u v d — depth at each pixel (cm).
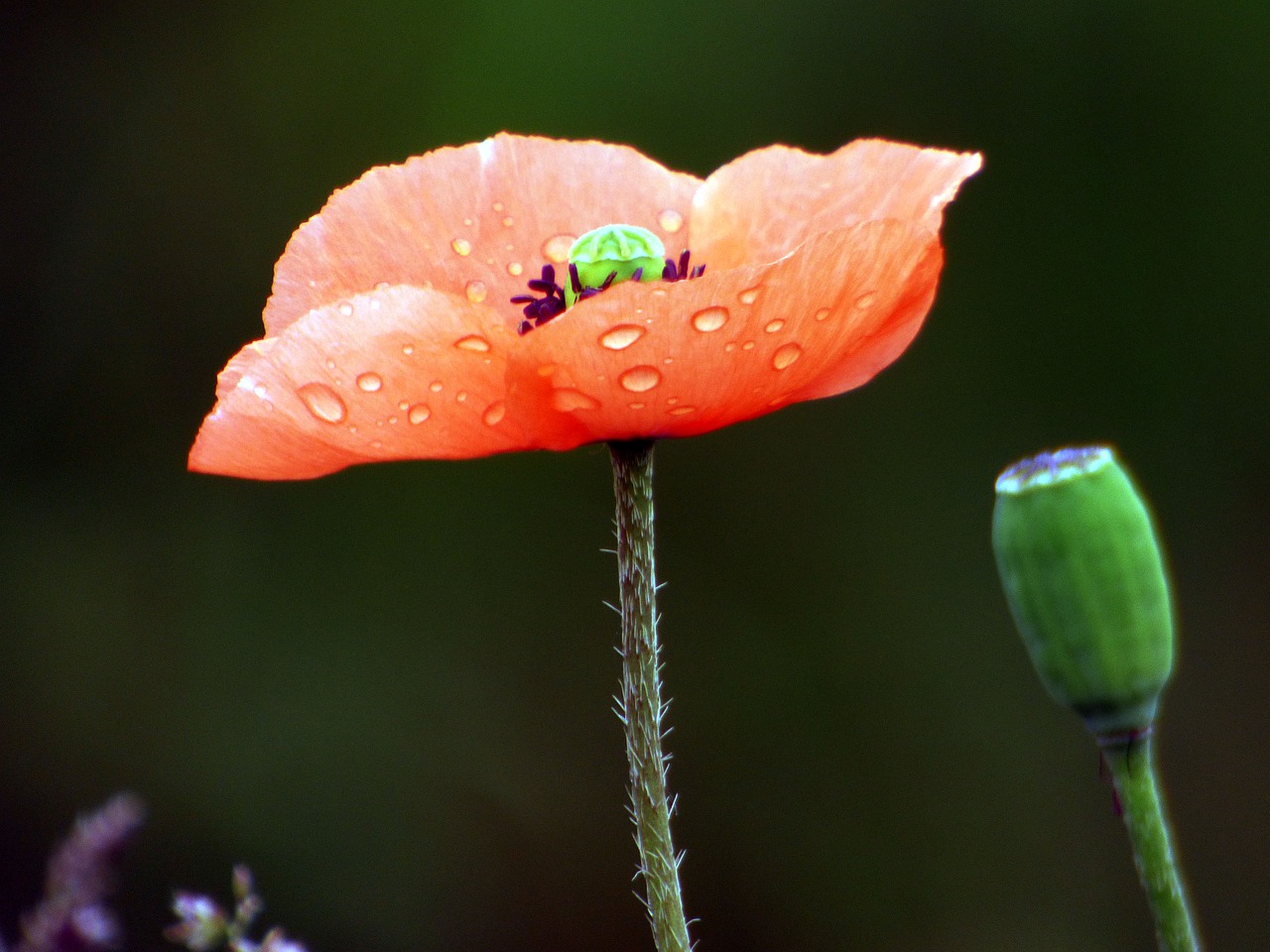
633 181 43
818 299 38
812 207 42
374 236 42
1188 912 35
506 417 38
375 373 38
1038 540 36
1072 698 36
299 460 39
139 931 97
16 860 101
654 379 38
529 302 41
